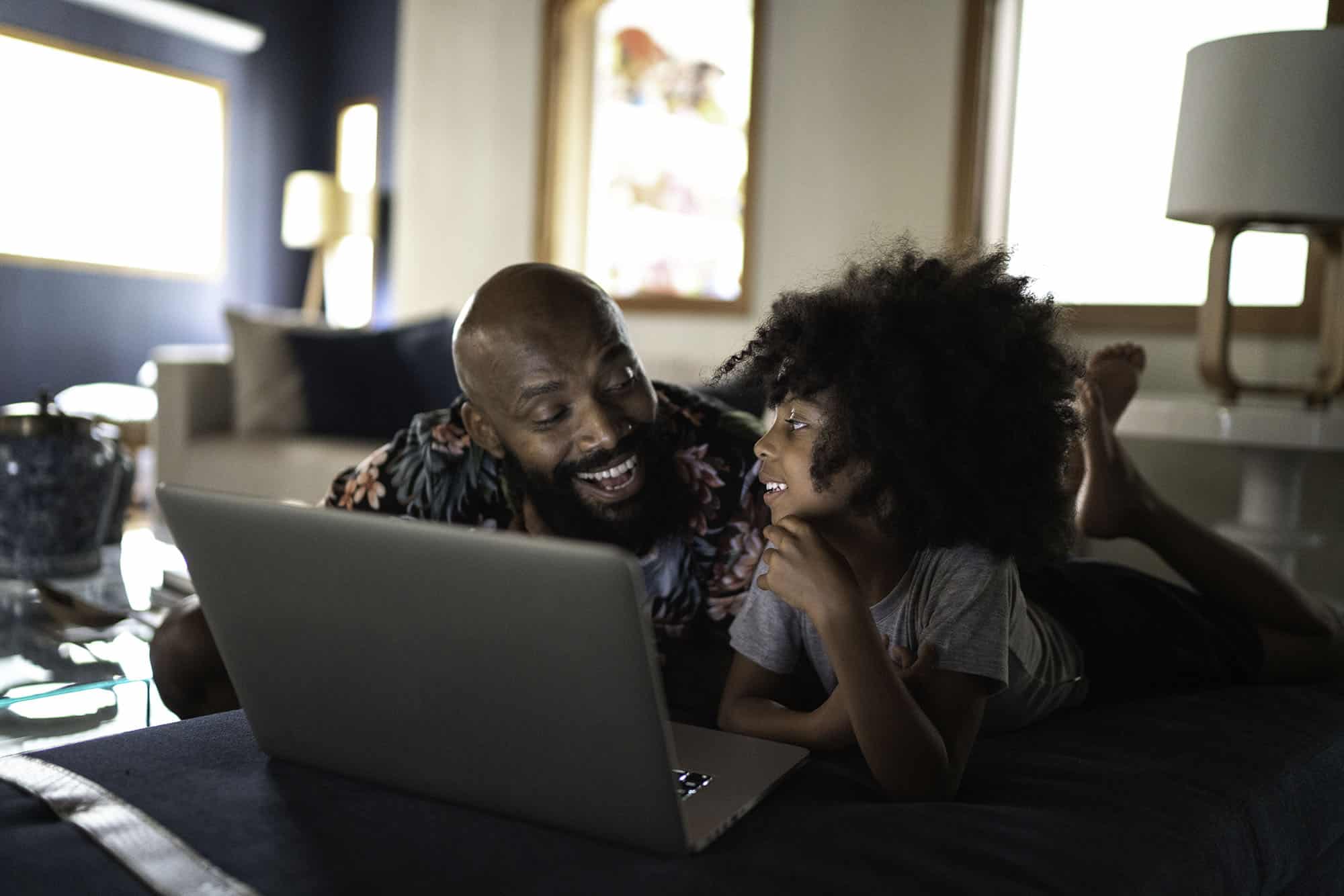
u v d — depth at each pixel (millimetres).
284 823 737
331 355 3865
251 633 798
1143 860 743
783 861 695
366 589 714
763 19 4203
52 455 1657
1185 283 3422
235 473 3721
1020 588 1123
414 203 5371
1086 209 3578
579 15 4781
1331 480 3104
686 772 845
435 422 1358
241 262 6199
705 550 1325
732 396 1761
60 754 858
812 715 959
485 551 651
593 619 635
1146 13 3445
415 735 758
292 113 6309
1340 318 2588
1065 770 911
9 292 5289
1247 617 1366
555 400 1125
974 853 719
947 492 941
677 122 4582
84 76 5477
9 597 1605
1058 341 1040
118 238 5672
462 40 5141
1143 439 3375
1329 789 993
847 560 1023
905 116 3906
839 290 1023
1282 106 2299
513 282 1134
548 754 704
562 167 4844
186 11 5711
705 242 4535
